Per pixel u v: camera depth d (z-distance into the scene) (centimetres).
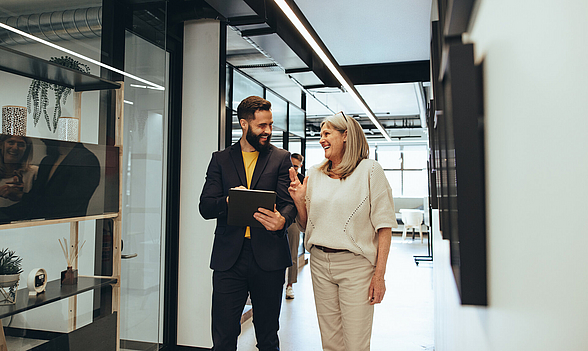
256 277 206
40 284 172
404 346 331
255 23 291
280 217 184
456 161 65
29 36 168
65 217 184
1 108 157
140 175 235
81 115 193
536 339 41
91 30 199
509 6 48
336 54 474
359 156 188
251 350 310
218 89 312
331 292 184
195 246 311
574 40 29
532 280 42
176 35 314
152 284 245
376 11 353
